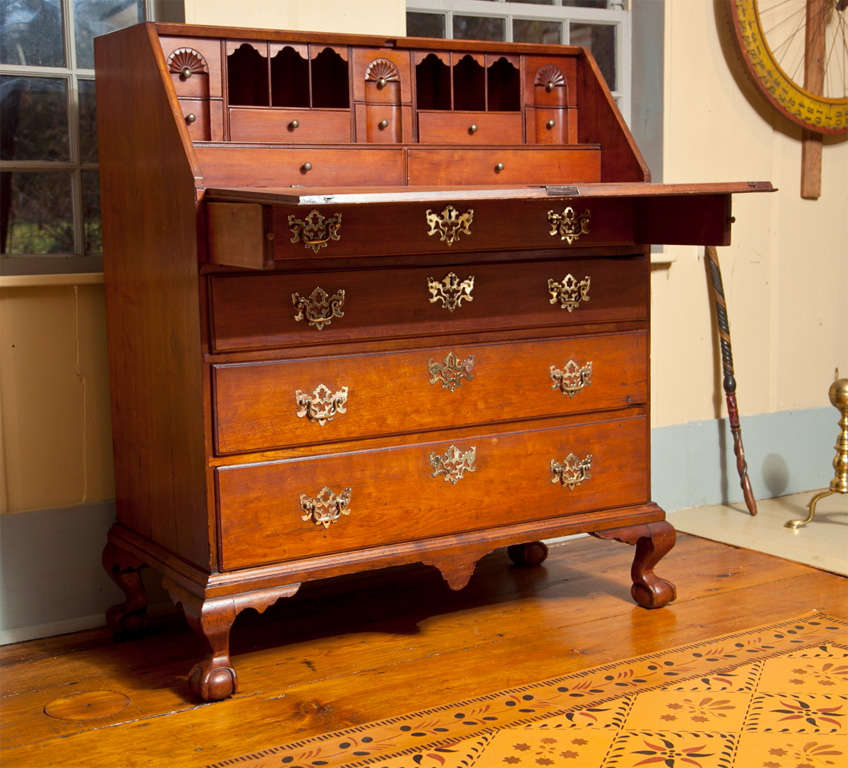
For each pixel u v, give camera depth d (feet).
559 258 9.77
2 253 10.30
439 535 9.42
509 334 9.61
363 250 8.72
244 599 8.52
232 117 9.14
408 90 9.83
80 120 10.57
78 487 10.39
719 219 9.32
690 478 14.14
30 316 10.05
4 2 10.16
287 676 9.11
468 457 9.48
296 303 8.57
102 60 9.57
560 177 10.28
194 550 8.71
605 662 9.23
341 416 8.87
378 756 7.61
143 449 9.48
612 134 10.35
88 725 8.23
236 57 9.84
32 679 9.17
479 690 8.71
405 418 9.16
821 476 15.20
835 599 10.71
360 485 8.99
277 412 8.59
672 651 9.43
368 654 9.57
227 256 7.91
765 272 14.49
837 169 14.99
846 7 14.39
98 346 10.37
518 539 9.73
